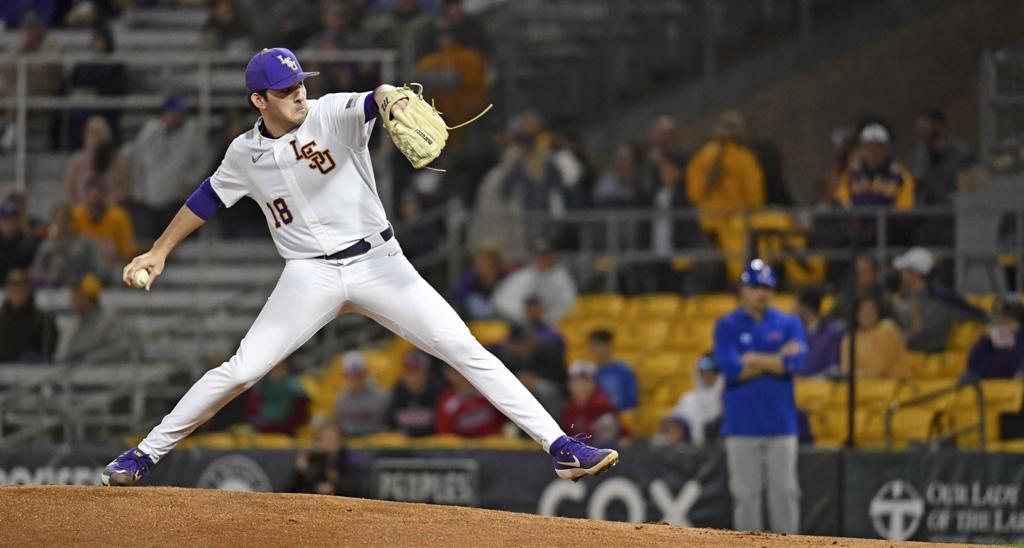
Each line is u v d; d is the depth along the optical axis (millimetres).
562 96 73750
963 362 47031
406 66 62000
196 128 59781
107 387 53781
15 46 65125
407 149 21484
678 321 53250
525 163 57125
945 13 73625
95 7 69875
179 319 57812
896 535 39344
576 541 22453
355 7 63938
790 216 55250
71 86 63094
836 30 75188
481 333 52094
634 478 40312
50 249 57469
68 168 59656
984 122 56469
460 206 59969
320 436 42219
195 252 60219
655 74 75562
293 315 22844
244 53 64375
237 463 41375
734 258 52719
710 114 73938
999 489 39406
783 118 74125
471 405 45281
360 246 22750
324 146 22344
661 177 57562
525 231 56812
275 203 22844
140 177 59594
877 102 74000
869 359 46094
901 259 47938
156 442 23750
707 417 43719
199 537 21891
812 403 45781
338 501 24297
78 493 23891
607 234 58438
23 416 52062
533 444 43375
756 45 75688
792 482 38688
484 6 74125
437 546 21750
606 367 46969
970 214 52531
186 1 70250
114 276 58125
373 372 52281
